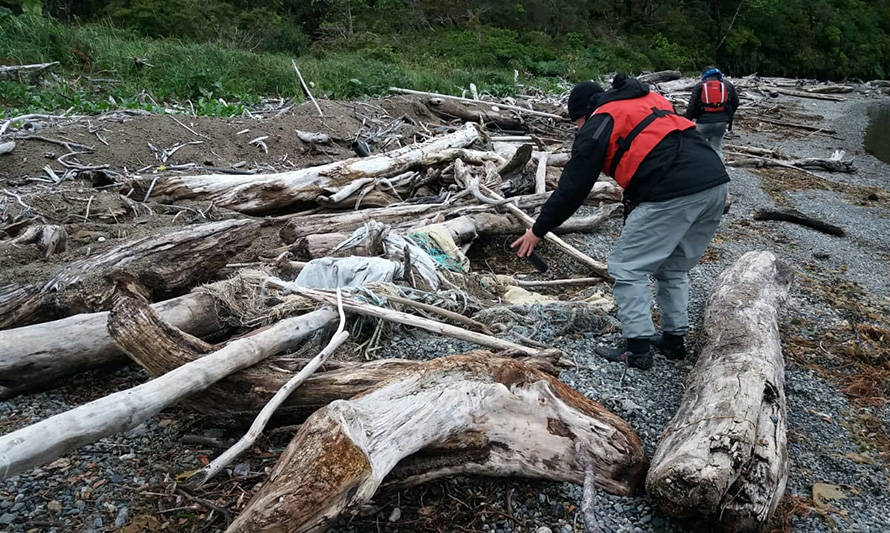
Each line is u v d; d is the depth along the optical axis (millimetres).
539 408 2824
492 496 2816
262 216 6574
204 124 8672
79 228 5211
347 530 2580
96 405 2402
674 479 2508
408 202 6902
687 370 3979
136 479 2805
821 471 3242
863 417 3781
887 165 13148
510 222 6238
